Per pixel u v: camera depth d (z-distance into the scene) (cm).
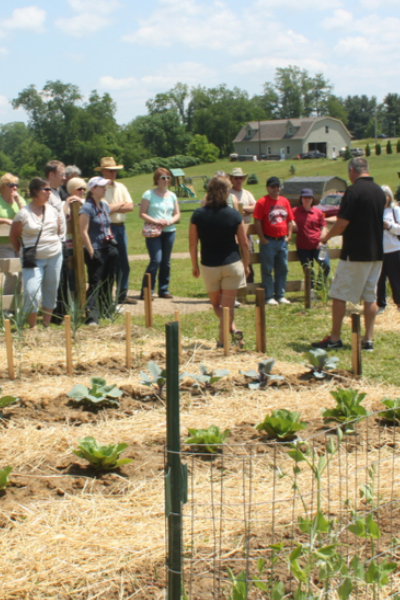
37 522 303
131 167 10706
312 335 717
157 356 584
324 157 9325
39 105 10881
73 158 10844
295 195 2959
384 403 431
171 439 214
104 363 562
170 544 220
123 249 881
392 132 16838
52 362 556
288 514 310
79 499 324
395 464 367
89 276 755
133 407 461
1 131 18862
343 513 310
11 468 329
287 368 552
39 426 420
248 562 257
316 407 461
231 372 536
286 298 983
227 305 632
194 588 258
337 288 639
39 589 257
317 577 264
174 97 13675
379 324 778
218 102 13088
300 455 267
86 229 724
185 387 498
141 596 255
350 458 373
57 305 754
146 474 354
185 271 1400
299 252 952
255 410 454
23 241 646
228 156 12838
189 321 777
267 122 10906
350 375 536
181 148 12438
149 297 693
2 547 283
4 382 502
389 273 827
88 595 255
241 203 952
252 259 930
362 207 614
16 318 604
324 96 15412
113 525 302
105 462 351
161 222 933
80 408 455
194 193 5606
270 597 248
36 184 635
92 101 10975
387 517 310
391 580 267
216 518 307
